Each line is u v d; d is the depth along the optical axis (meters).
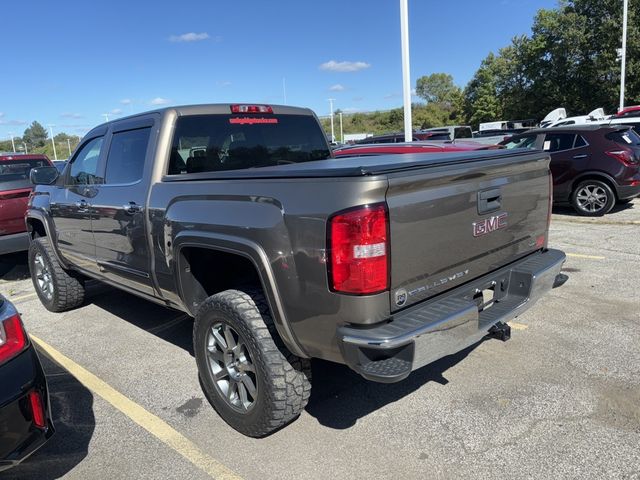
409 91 10.88
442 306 2.72
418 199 2.61
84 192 4.55
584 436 2.95
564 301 5.13
